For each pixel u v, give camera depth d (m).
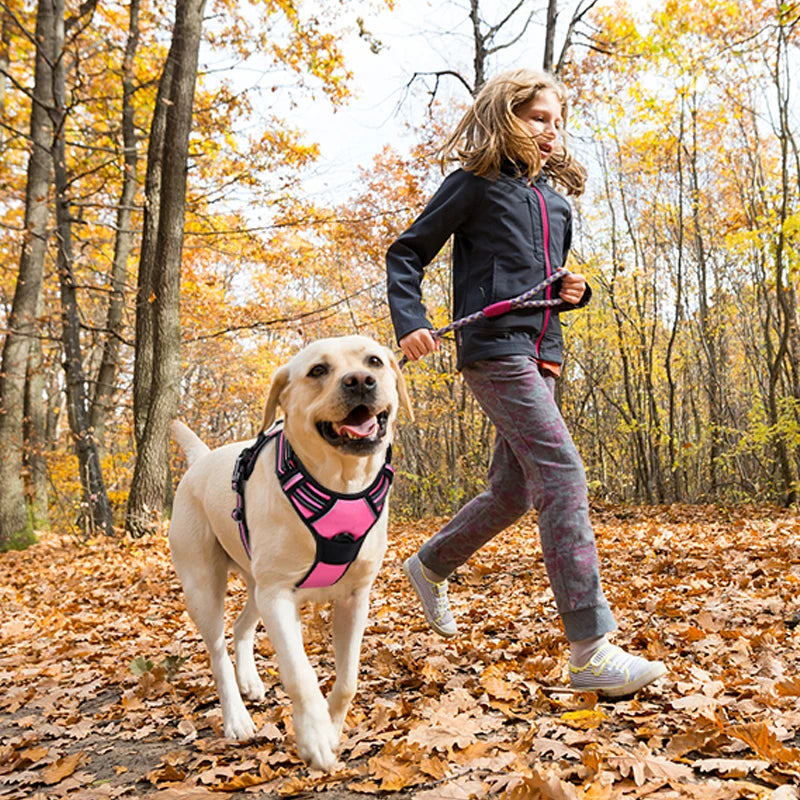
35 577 8.77
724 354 21.42
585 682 2.62
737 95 15.39
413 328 2.82
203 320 18.31
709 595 4.83
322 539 2.36
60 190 12.36
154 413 10.89
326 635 4.39
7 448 12.32
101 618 5.92
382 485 2.51
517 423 2.78
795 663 3.12
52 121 12.23
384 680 3.27
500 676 3.05
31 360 15.25
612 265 17.08
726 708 2.50
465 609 4.95
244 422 32.00
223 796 2.24
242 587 6.36
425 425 23.11
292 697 2.21
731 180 18.30
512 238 2.84
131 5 14.64
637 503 18.00
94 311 23.45
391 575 6.80
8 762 2.90
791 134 13.76
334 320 25.12
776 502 14.12
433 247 2.96
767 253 14.18
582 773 2.04
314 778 2.26
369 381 2.29
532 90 2.96
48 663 4.54
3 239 14.57
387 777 2.19
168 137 11.05
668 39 14.01
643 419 19.53
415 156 16.17
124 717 3.26
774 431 12.84
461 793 2.01
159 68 15.73
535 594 5.25
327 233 16.66
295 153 15.87
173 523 3.12
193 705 3.29
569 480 2.72
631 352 19.00
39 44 12.02
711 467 16.47
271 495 2.44
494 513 3.12
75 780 2.59
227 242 16.25
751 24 13.90
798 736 2.27
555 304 2.85
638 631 3.79
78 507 13.98
